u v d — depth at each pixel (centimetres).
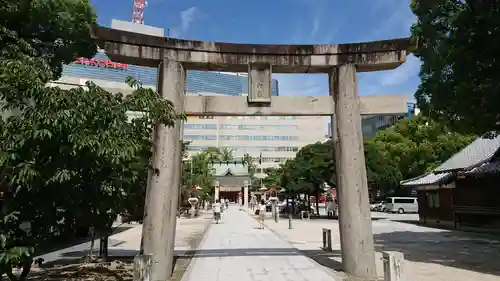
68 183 571
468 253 1353
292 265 1081
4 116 720
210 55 998
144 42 966
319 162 3291
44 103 508
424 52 1270
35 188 541
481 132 1315
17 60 567
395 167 3797
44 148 522
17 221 566
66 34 1069
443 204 2552
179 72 979
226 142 10762
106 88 925
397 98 998
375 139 4359
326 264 1105
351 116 977
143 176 927
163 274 880
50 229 671
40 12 965
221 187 7281
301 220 3281
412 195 4884
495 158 2070
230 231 2234
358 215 934
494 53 1066
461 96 1164
